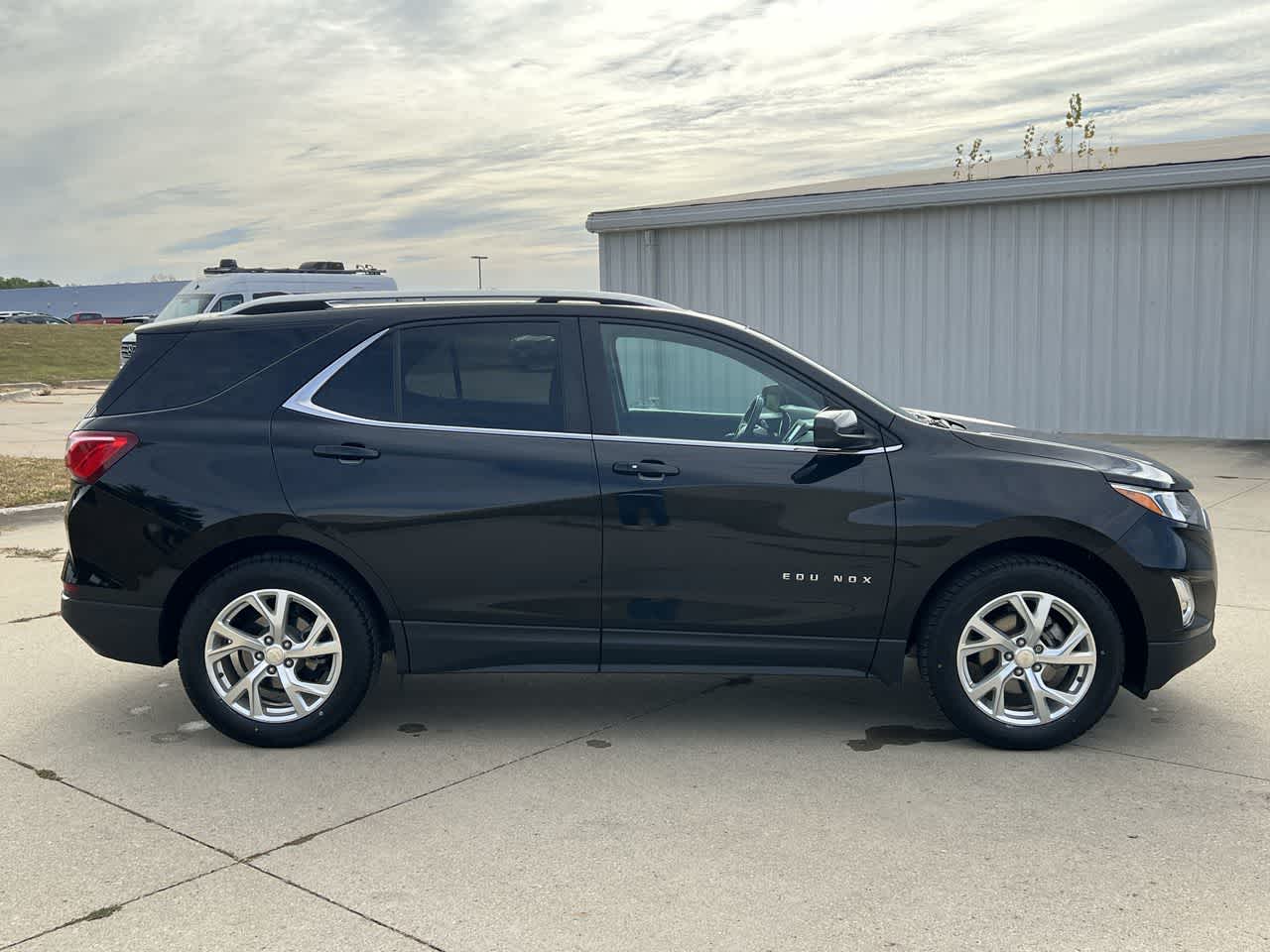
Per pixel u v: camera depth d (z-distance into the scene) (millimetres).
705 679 5625
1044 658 4523
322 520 4551
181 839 3811
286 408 4703
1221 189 12969
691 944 3113
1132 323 13641
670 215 15859
